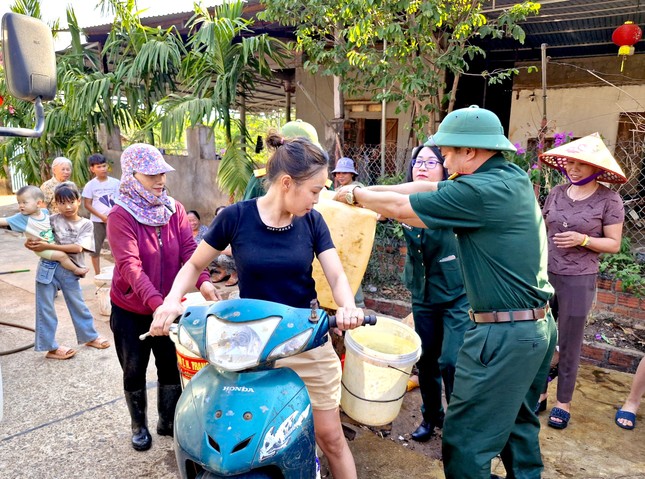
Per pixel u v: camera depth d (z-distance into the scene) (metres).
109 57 8.22
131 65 6.93
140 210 2.50
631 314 4.30
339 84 5.77
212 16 7.13
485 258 2.02
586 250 2.93
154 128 6.39
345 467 2.13
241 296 2.01
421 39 5.03
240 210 1.92
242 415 1.49
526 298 2.03
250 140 6.70
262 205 1.92
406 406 3.34
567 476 2.64
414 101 5.71
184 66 6.73
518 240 1.98
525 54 8.01
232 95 6.30
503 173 2.01
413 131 6.22
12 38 1.91
